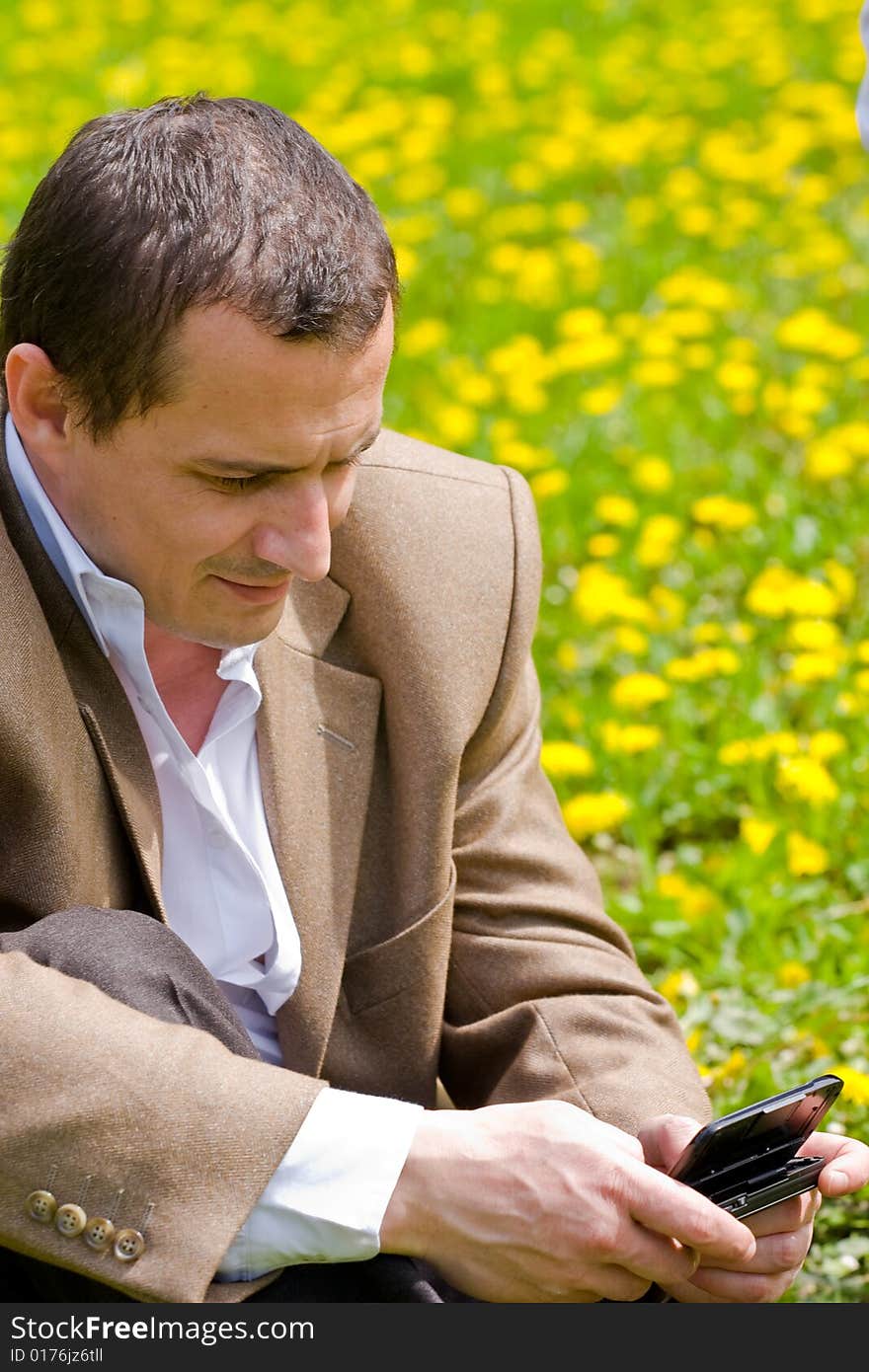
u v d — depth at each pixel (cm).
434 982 251
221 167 206
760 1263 226
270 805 242
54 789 217
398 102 973
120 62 1042
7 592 218
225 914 240
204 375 200
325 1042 244
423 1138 210
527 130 948
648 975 379
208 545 211
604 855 431
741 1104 327
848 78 959
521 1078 250
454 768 249
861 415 618
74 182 209
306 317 199
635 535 553
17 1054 198
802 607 460
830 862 408
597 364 639
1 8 1160
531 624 264
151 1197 197
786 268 738
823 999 349
